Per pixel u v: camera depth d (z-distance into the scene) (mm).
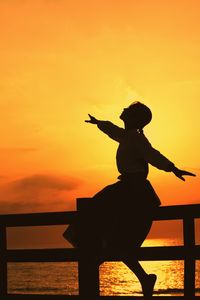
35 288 95188
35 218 7145
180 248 6352
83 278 6828
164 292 77750
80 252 6859
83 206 6836
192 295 6234
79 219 6844
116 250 6234
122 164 6305
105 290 83750
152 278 6195
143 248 6512
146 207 6207
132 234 6195
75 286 95438
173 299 6312
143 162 6281
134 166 6258
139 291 82625
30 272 130250
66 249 6969
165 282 96812
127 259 6230
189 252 6297
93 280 6781
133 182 6211
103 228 6266
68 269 137750
